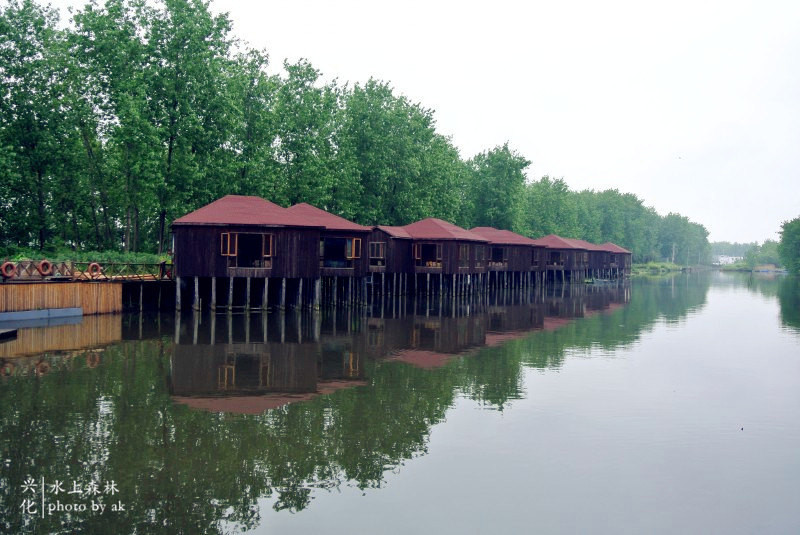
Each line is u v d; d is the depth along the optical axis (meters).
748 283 105.75
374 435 16.22
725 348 31.91
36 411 17.31
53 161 46.19
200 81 46.84
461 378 23.28
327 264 45.03
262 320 36.84
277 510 11.78
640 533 11.21
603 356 28.77
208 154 47.72
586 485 13.30
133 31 47.28
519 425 17.38
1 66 43.66
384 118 65.38
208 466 13.72
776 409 19.62
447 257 57.00
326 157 59.25
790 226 124.69
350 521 11.42
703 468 14.41
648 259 185.00
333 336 32.34
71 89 46.69
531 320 43.03
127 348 26.95
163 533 10.77
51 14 48.00
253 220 38.38
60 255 42.19
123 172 46.41
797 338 35.97
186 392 19.92
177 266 37.16
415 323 39.09
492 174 92.94
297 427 16.62
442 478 13.50
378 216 66.69
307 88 57.41
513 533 11.07
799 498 12.84
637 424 17.75
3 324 31.05
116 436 15.42
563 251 86.94
